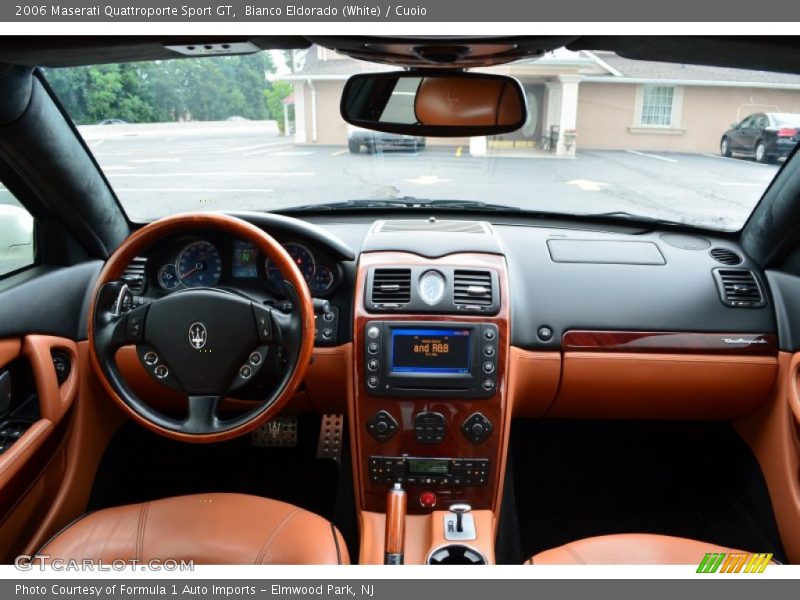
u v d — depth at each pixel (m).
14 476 1.64
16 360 1.75
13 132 1.67
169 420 1.57
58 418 1.81
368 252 2.05
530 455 2.50
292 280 1.51
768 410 2.06
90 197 2.00
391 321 1.90
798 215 1.92
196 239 1.81
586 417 2.23
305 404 2.13
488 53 1.46
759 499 2.09
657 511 2.43
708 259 2.19
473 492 1.89
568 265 2.16
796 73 1.54
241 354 1.54
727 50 1.37
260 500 1.62
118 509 1.58
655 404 2.14
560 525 2.36
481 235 2.14
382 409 1.89
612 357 2.06
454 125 1.75
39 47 1.39
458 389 1.87
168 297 1.53
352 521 2.25
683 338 2.04
